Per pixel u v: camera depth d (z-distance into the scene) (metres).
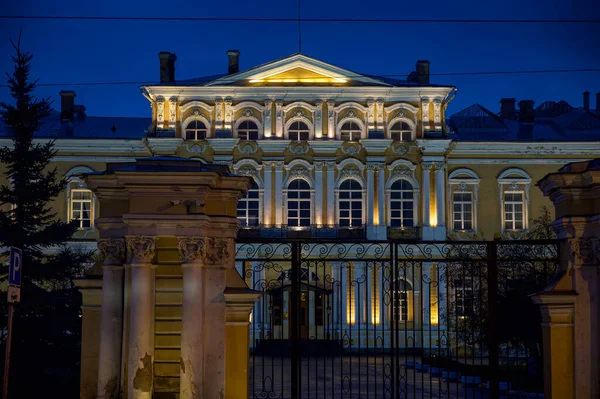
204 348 11.86
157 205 11.69
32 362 19.20
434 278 39.91
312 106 42.72
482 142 42.88
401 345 38.09
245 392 11.95
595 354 12.06
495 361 13.02
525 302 19.91
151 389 11.57
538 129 46.66
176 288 11.90
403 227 42.22
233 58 45.44
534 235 29.58
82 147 42.62
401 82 43.94
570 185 12.20
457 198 43.19
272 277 40.12
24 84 21.58
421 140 41.94
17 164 21.17
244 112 42.66
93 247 41.09
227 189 12.15
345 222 42.41
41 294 20.44
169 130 42.06
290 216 42.41
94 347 12.20
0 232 20.45
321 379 24.14
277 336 37.06
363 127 42.78
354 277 40.19
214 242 12.04
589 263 12.18
